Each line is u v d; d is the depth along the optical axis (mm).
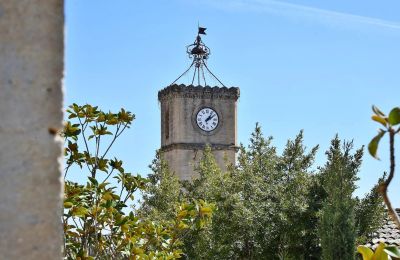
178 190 36531
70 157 8617
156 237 9047
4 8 2557
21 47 2562
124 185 8859
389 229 26297
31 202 2518
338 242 22406
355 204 23828
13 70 2553
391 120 2822
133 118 8805
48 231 2525
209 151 39812
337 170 23734
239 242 28094
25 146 2533
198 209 9336
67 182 8453
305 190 29109
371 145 2838
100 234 8289
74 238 8258
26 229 2502
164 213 31469
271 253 28406
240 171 30547
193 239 26766
